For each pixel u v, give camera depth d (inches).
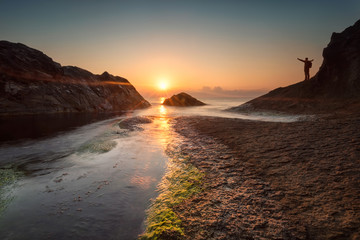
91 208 155.6
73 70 1175.0
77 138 408.2
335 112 487.5
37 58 873.5
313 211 132.6
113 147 326.6
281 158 231.9
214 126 483.8
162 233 122.7
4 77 721.0
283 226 121.6
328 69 675.4
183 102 1670.8
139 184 195.6
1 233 129.5
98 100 1152.2
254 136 351.3
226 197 159.2
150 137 397.4
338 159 210.1
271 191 163.2
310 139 294.2
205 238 116.4
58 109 904.3
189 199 160.9
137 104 1441.9
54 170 234.2
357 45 625.0
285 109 648.4
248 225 124.9
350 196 144.4
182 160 255.9
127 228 132.3
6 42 789.9
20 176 217.6
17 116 716.7
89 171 229.5
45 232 129.9
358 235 108.3
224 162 237.3
